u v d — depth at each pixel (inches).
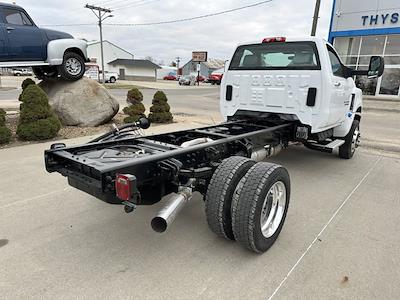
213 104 729.0
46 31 346.0
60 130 324.2
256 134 162.1
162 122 411.8
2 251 112.2
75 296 91.2
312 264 108.8
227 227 112.5
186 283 97.7
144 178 109.0
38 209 146.0
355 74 225.3
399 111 612.1
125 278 99.5
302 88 188.2
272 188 114.6
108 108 360.8
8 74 2106.3
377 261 111.3
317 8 700.0
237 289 95.5
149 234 126.6
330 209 155.7
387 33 828.0
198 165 132.3
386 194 177.8
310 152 280.4
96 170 96.2
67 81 361.7
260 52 205.6
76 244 118.3
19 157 226.1
